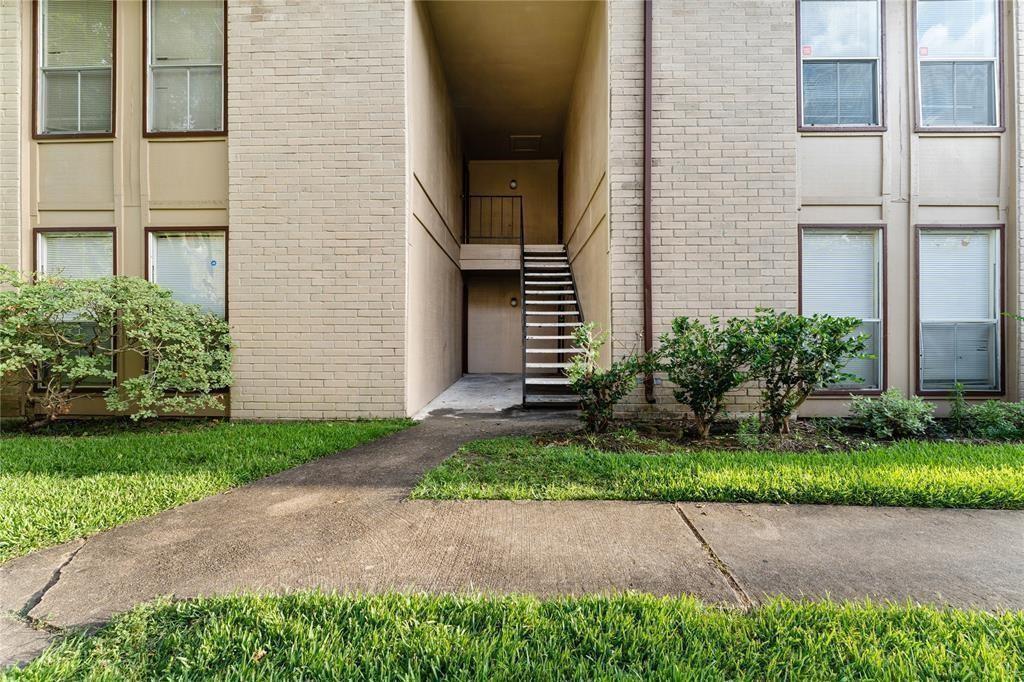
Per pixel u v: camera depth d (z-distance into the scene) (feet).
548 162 45.03
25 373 19.38
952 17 19.44
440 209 28.55
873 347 19.57
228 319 20.02
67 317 18.57
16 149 20.61
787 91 19.11
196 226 20.44
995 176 19.33
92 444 15.15
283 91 19.77
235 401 19.93
